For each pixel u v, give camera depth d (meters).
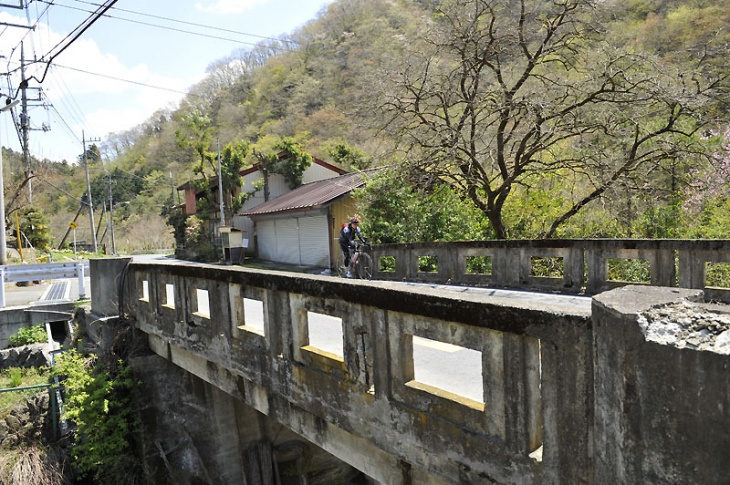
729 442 1.64
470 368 5.26
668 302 2.13
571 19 13.10
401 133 14.77
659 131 12.96
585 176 14.96
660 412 1.86
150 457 8.16
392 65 15.05
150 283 8.32
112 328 9.24
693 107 12.12
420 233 15.14
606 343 2.14
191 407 8.60
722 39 15.86
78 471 8.38
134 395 8.29
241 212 31.81
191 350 6.98
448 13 14.16
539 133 13.30
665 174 14.29
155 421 8.33
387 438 3.83
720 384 1.66
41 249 38.53
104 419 8.05
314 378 4.57
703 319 1.90
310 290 4.46
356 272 11.89
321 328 7.43
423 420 3.52
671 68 12.68
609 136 13.77
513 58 14.57
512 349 2.86
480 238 15.65
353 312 4.06
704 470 1.73
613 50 12.75
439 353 5.90
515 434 2.88
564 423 2.56
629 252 8.09
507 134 14.38
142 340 8.98
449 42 14.05
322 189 25.48
